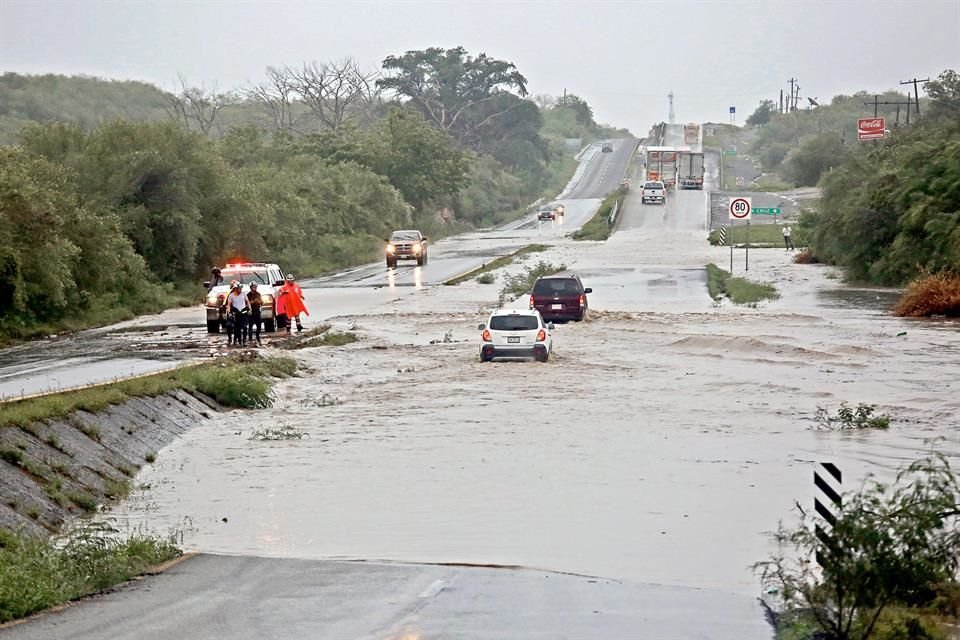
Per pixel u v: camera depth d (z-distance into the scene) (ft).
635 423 137.18
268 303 244.22
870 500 66.18
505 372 181.78
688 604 68.23
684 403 150.71
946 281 258.57
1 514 92.22
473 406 151.64
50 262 262.26
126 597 70.85
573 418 141.08
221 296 249.14
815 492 100.63
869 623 62.64
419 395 162.50
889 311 266.16
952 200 330.13
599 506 97.14
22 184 264.52
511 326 193.47
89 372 181.37
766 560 79.82
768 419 138.21
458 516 94.43
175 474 116.06
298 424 143.23
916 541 63.31
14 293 253.24
